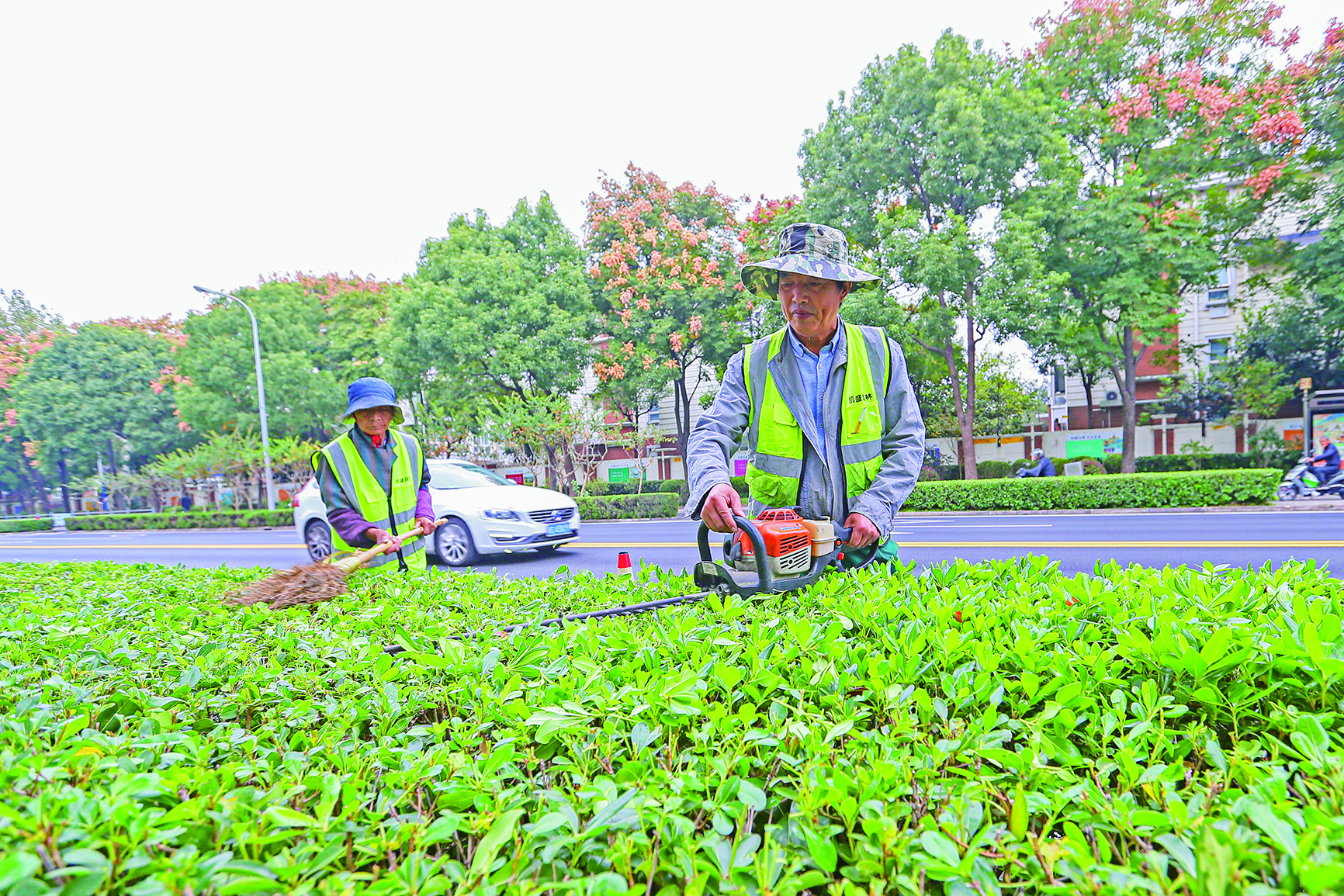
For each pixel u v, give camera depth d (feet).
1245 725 4.70
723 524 8.25
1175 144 48.39
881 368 9.30
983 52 49.88
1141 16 47.67
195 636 8.13
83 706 5.78
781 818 4.08
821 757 4.08
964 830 3.42
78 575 15.14
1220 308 71.10
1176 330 59.41
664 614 7.64
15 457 124.98
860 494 9.56
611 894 2.98
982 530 34.99
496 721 5.12
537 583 11.00
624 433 74.43
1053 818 3.51
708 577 9.05
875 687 5.01
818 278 8.41
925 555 25.58
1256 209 48.52
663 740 4.81
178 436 106.01
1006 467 71.77
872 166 50.47
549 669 6.01
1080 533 31.35
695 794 3.91
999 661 5.42
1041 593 7.70
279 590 10.12
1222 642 4.62
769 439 9.31
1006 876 3.37
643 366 64.54
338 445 13.03
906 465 9.20
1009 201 50.85
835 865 3.28
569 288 65.00
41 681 6.61
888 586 8.07
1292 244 49.75
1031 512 47.44
